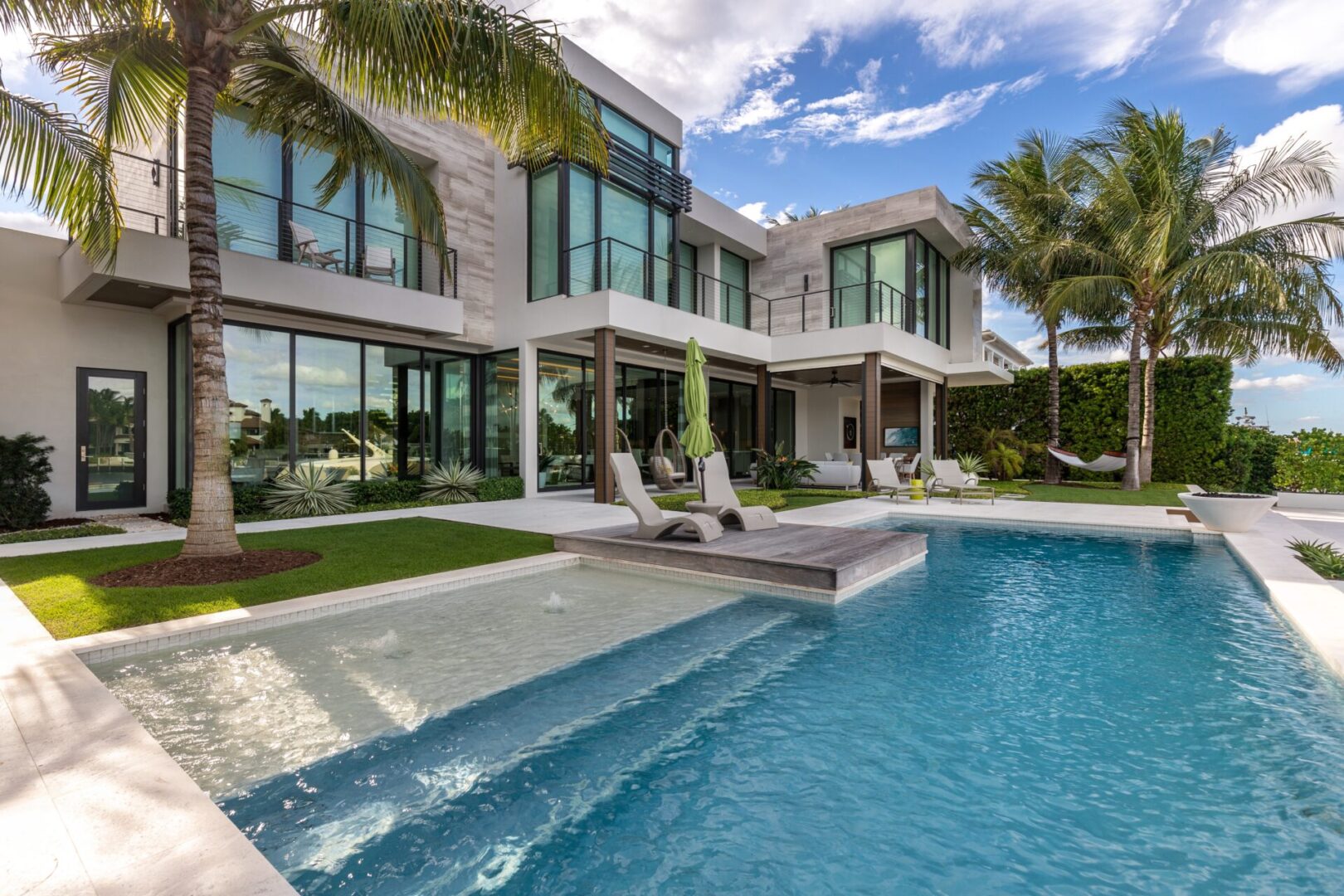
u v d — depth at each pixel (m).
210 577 5.02
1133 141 12.69
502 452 12.35
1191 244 12.96
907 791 2.21
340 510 9.55
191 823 1.75
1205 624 4.21
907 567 6.07
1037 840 1.92
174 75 6.30
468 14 4.98
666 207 13.03
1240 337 12.89
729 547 5.84
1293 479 13.17
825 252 16.09
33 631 3.64
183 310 9.05
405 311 10.11
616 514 9.12
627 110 11.94
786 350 14.28
